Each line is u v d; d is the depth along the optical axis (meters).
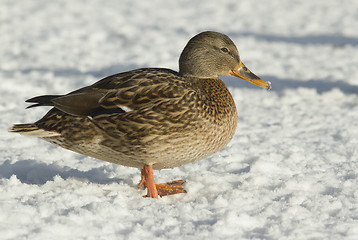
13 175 8.82
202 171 10.05
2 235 6.48
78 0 35.88
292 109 15.11
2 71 19.56
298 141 12.10
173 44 24.56
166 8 33.94
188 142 8.22
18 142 11.89
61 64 20.89
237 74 9.48
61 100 8.12
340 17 30.53
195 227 7.06
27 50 23.22
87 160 10.78
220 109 8.54
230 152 11.29
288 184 8.85
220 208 7.77
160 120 8.02
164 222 7.13
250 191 8.63
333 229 7.01
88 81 18.36
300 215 7.48
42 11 32.34
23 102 15.75
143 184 9.20
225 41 9.27
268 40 25.52
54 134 8.32
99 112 8.11
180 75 9.12
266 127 13.45
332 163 10.40
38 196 7.89
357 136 12.33
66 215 7.20
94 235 6.70
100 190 8.75
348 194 8.45
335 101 15.82
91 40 25.36
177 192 8.78
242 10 33.19
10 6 33.69
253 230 7.05
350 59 21.45
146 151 8.20
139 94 8.13
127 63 21.06
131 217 7.35
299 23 29.39
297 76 19.03
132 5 34.72
